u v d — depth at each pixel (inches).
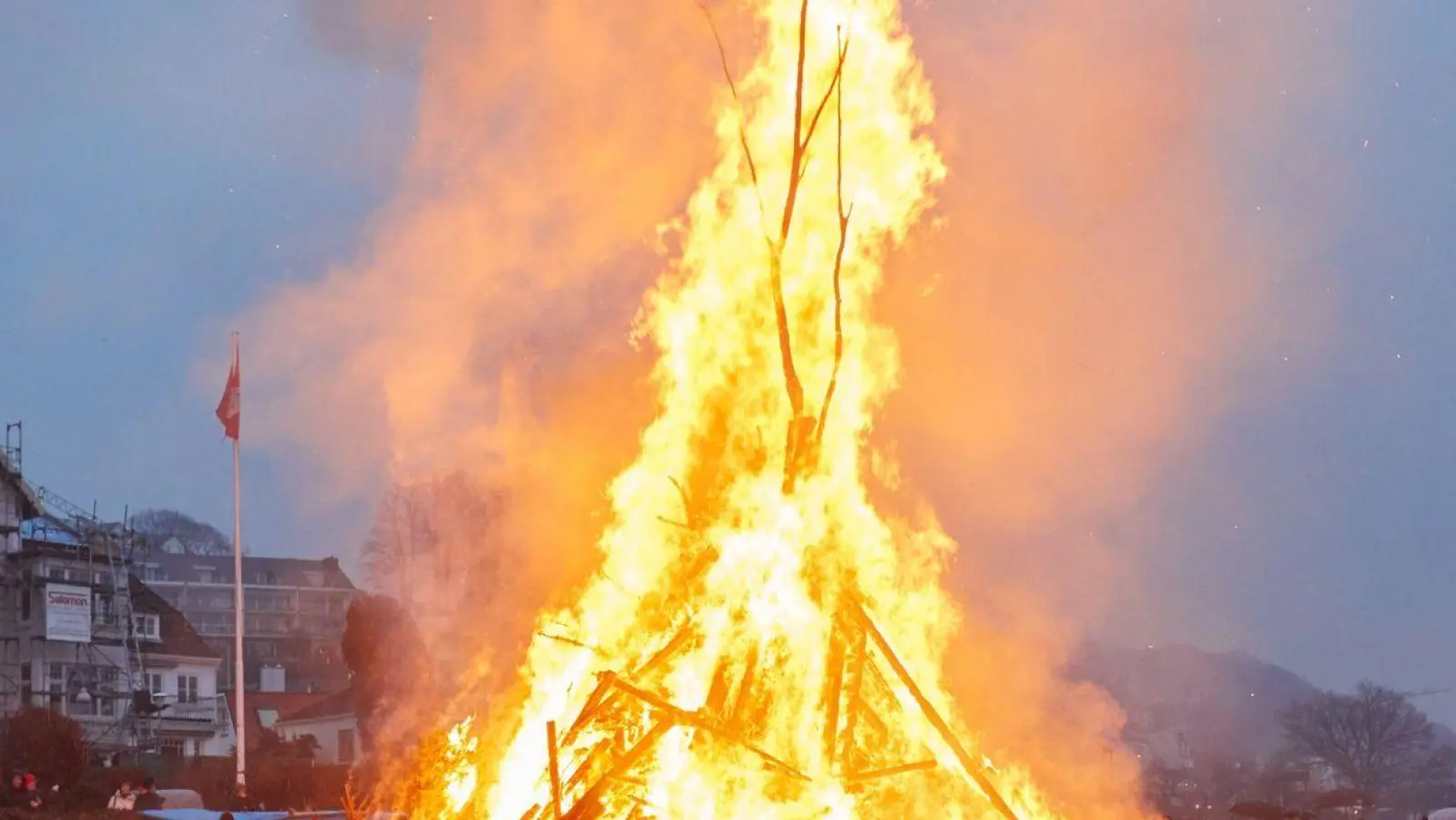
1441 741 2751.0
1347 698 2454.5
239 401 1219.9
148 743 2208.4
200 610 3799.2
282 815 804.6
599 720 404.8
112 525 2330.2
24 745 1298.0
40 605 2175.2
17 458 2201.0
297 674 3757.4
